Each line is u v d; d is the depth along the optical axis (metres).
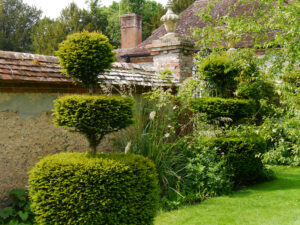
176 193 5.82
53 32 25.47
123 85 6.27
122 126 4.39
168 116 6.88
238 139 6.88
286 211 5.29
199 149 6.74
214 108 7.06
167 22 8.36
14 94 4.85
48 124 5.32
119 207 3.84
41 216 3.86
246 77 6.48
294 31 5.03
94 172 3.73
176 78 7.95
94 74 4.59
